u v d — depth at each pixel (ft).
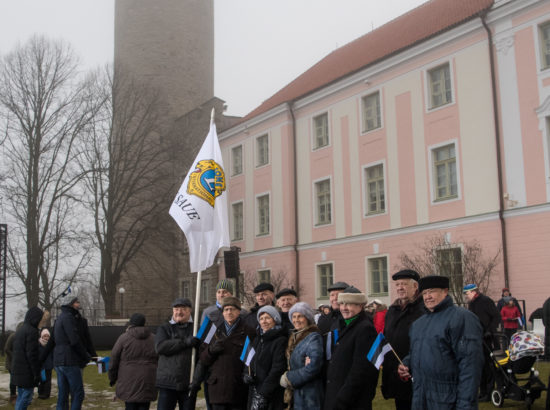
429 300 17.74
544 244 67.36
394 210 86.02
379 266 88.43
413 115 84.17
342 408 18.47
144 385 27.68
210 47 160.35
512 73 72.08
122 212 116.67
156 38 151.02
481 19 74.90
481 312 34.27
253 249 113.19
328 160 98.63
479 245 73.97
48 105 112.88
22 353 31.76
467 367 16.58
